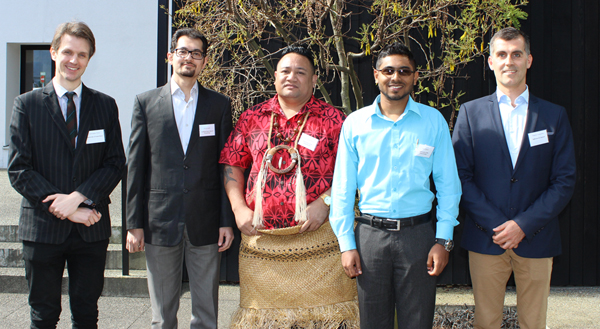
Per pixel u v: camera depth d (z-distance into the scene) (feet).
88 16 20.77
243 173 7.32
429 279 5.86
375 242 5.91
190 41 6.86
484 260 6.69
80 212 6.45
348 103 8.43
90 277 6.82
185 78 6.97
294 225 6.48
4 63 21.65
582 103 10.99
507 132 6.68
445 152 6.03
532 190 6.40
